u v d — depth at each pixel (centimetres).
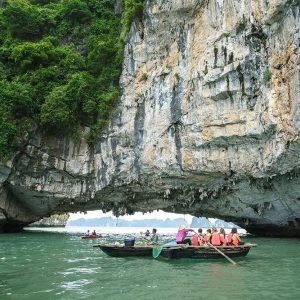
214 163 2452
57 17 3412
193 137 2484
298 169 2242
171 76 2638
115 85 2922
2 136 2800
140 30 2859
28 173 2978
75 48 3284
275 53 2109
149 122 2697
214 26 2428
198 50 2512
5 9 3456
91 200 3142
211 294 1034
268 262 1620
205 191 2756
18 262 1597
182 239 1777
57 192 3008
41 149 2938
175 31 2678
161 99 2661
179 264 1541
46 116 2817
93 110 2841
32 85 3000
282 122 2055
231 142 2359
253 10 2175
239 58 2256
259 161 2284
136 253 1750
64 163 2912
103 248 1766
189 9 2595
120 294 1027
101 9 3353
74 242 2683
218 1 2408
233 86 2275
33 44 3077
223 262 1598
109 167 2811
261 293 1047
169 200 3028
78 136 2880
